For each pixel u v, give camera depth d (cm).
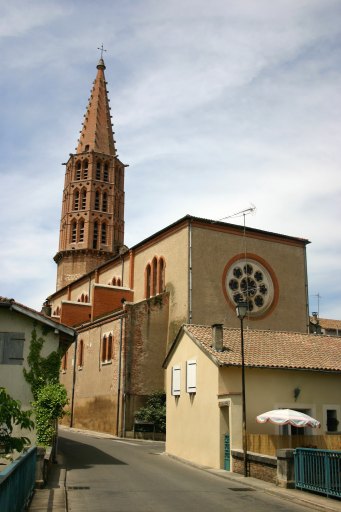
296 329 4234
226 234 4141
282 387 2320
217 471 2088
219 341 2406
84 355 4544
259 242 4266
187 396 2564
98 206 6756
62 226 6894
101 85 7481
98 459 2370
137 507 1348
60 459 2328
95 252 6519
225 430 2211
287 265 4347
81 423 4356
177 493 1577
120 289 4672
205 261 3997
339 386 2434
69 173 7000
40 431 2098
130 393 3756
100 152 6975
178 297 3975
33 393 2203
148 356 3900
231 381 2277
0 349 2234
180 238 4088
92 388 4256
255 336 2647
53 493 1509
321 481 1554
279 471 1730
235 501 1477
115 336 4006
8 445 945
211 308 3916
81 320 5109
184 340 2672
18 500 1040
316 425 2030
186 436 2522
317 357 2519
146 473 1988
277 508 1393
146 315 3978
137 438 3622
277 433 2250
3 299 2247
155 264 4422
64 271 6531
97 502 1401
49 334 2291
